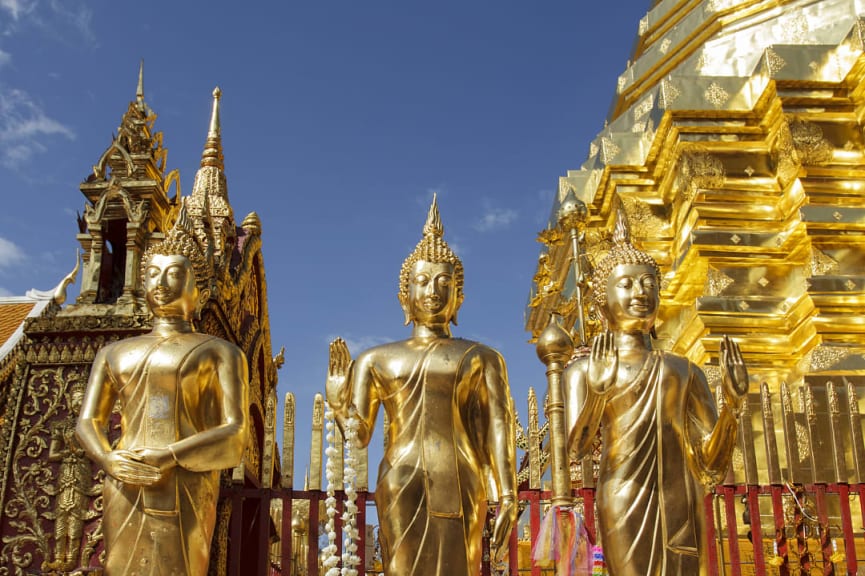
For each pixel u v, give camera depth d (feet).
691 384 29.25
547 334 29.63
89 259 34.76
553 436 28.81
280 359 49.57
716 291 57.57
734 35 69.26
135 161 35.88
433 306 29.22
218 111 47.16
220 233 38.27
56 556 29.86
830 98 59.47
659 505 27.43
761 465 47.42
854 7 66.49
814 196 57.62
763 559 30.81
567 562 27.84
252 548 39.45
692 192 60.54
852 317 53.16
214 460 26.32
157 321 29.09
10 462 31.17
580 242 38.14
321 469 30.86
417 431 27.53
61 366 32.35
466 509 26.86
